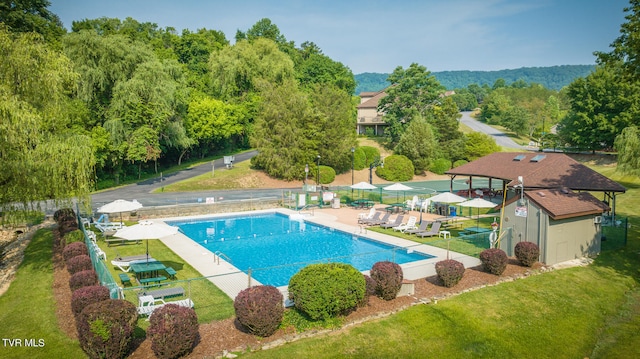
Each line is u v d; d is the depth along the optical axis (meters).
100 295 11.63
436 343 11.32
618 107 62.53
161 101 46.06
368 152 64.00
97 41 44.03
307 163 53.41
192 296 14.36
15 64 17.41
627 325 13.04
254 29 113.62
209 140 66.81
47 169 17.59
